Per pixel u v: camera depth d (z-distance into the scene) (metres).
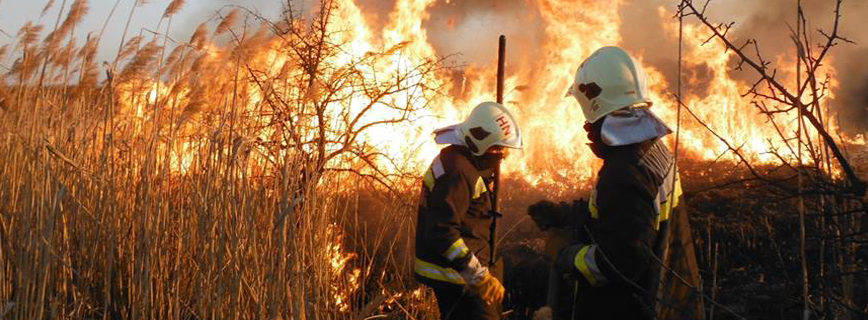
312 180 3.70
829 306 2.42
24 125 4.58
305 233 3.50
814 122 2.46
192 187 4.02
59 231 4.02
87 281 3.89
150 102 4.61
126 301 4.18
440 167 3.65
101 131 4.61
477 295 3.64
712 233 4.87
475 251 3.70
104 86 4.57
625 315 2.47
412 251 5.10
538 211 2.84
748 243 4.56
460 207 3.56
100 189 4.09
